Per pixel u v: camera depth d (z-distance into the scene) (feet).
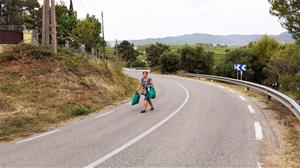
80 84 67.26
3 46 77.71
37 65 70.23
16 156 27.50
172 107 54.34
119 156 26.37
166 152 27.20
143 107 56.13
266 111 47.75
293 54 92.27
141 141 31.24
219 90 83.87
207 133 33.83
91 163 24.67
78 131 37.55
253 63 190.60
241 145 28.96
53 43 76.69
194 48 187.11
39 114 48.14
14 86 58.59
